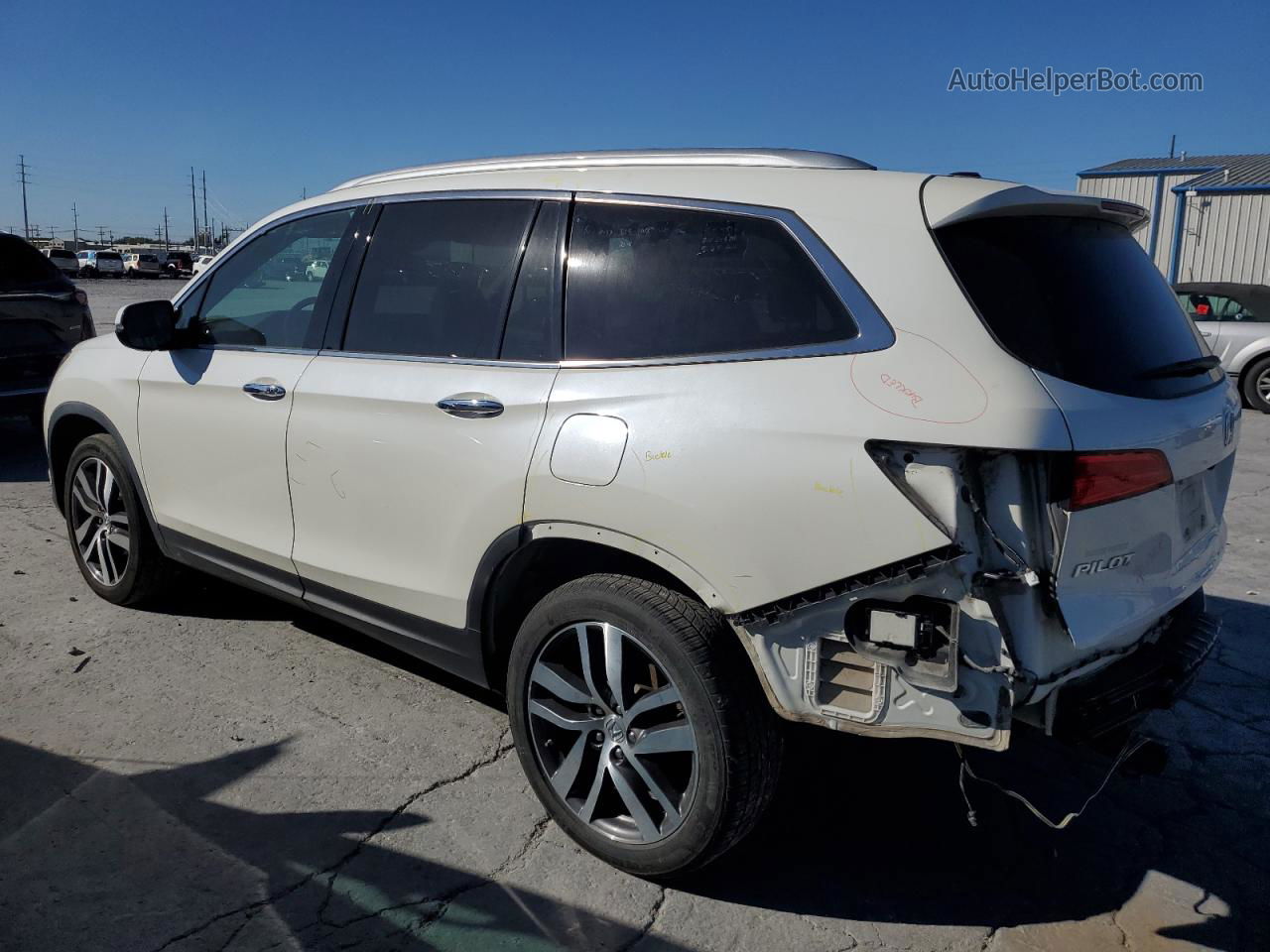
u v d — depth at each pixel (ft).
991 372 7.61
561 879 9.45
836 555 7.88
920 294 8.04
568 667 9.84
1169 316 9.54
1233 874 9.96
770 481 8.13
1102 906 9.38
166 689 12.94
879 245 8.32
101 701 12.58
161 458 14.06
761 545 8.18
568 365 9.70
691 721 8.64
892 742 12.26
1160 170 83.20
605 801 9.63
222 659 13.91
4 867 9.25
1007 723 7.55
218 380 13.05
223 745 11.60
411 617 11.09
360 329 11.77
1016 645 7.56
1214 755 12.27
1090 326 8.31
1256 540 21.25
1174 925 9.13
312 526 12.03
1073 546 7.54
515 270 10.43
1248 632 16.05
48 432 16.26
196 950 8.30
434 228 11.34
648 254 9.54
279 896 9.01
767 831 10.38
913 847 10.21
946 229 8.22
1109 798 11.25
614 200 9.93
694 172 9.69
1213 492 9.82
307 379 11.95
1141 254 9.84
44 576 17.08
